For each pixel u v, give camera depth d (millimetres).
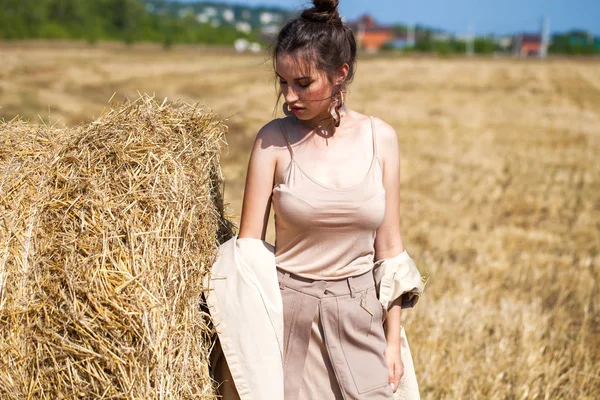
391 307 2566
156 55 53906
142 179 2303
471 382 3924
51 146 2457
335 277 2404
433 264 6180
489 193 9766
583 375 4062
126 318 2117
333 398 2430
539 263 6559
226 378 2449
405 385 2646
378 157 2443
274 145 2422
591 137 15945
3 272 2215
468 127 17016
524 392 3818
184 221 2307
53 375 2158
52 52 46188
